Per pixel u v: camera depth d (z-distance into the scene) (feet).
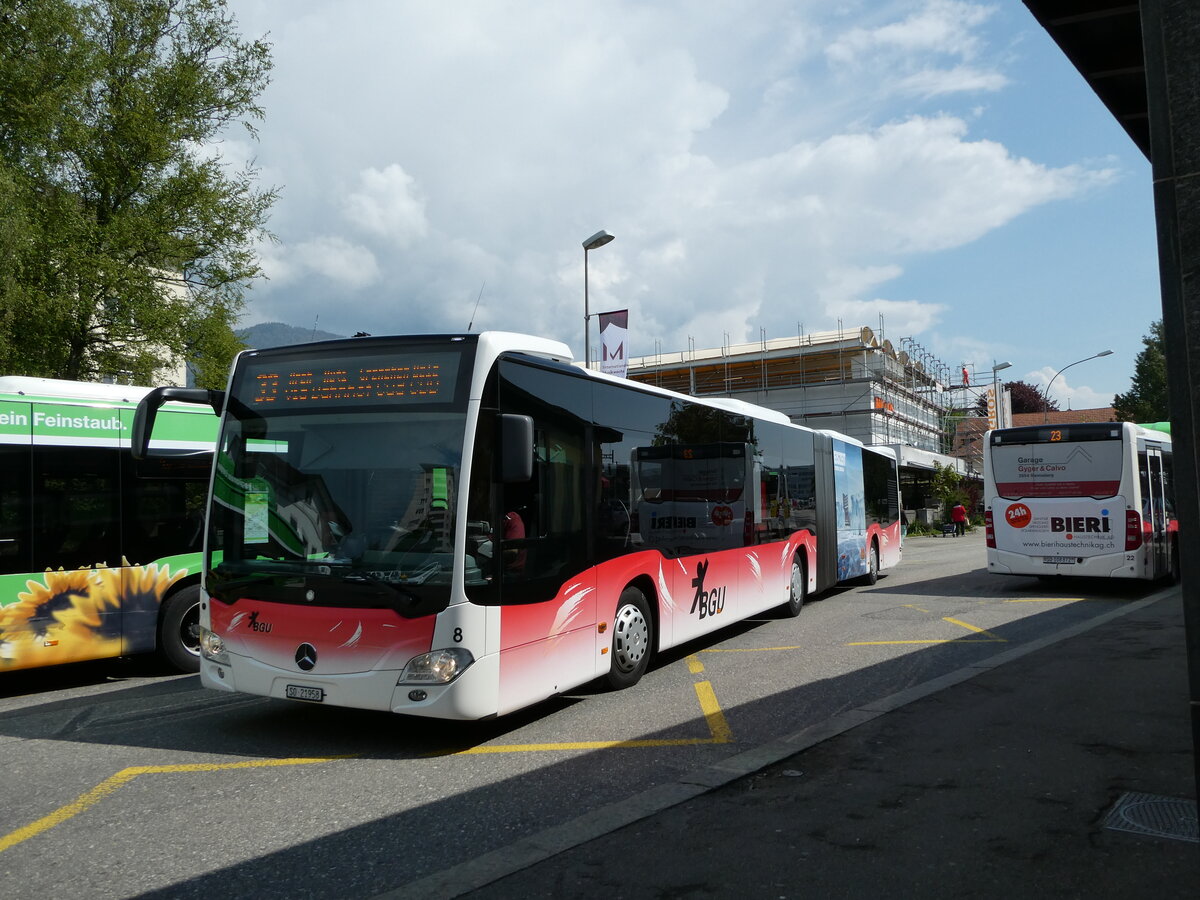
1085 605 44.78
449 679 20.21
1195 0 10.31
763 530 39.65
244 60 69.72
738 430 37.68
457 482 20.95
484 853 14.83
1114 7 18.76
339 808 17.25
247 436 23.35
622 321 71.72
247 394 23.67
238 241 68.74
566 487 24.73
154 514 31.86
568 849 14.65
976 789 17.02
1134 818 15.29
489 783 18.58
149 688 29.86
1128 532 48.93
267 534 22.48
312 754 21.20
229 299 69.10
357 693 20.66
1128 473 49.08
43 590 28.71
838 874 13.44
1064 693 24.53
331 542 21.62
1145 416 227.20
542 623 23.08
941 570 70.90
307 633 21.29
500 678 21.29
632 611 28.19
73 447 29.91
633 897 12.84
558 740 21.95
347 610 20.92
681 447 32.19
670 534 30.83
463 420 21.35
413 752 21.20
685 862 14.03
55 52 61.46
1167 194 10.41
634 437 28.86
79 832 16.25
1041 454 51.37
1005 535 52.19
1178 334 10.28
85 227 61.11
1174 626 35.91
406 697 20.31
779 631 39.22
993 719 22.02
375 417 22.07
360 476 21.80
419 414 21.72
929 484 161.89
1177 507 10.23
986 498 53.01
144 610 31.24
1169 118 10.44
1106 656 29.73
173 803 17.76
